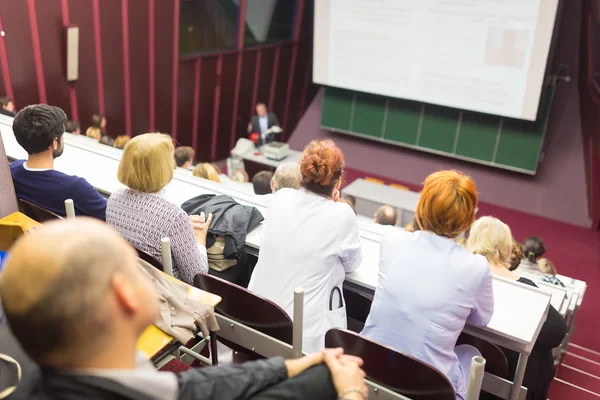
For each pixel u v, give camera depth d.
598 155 6.95
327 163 1.93
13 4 5.49
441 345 1.66
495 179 8.17
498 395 1.83
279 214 1.96
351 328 2.35
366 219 6.20
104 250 0.65
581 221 7.52
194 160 8.61
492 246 2.42
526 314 1.80
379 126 8.94
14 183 2.21
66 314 0.61
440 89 8.16
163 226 1.89
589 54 7.21
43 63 5.93
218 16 8.12
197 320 1.40
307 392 0.81
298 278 1.87
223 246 2.15
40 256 0.62
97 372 0.64
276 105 9.86
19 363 0.95
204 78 8.20
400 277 1.70
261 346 1.80
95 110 6.72
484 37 7.55
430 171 8.66
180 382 0.77
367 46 8.50
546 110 7.60
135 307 0.67
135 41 6.95
